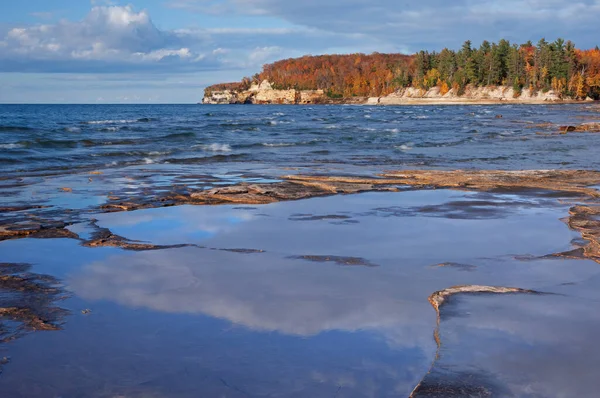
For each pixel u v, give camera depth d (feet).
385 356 13.65
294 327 15.51
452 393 11.64
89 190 42.65
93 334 15.08
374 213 33.60
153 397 11.82
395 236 27.27
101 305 17.46
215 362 13.34
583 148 82.58
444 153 76.07
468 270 21.26
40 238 26.91
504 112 268.62
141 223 30.66
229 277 20.43
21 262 22.65
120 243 25.84
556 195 40.68
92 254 23.94
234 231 28.48
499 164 63.57
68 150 74.69
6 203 36.91
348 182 47.52
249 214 33.30
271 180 49.16
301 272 21.03
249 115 250.78
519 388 11.87
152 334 15.05
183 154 74.38
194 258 23.16
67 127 125.80
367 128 130.72
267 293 18.52
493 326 15.19
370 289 18.93
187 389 12.11
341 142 93.66
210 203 37.22
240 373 12.79
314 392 11.89
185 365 13.20
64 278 20.48
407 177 49.49
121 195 40.06
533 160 67.62
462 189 43.75
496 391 11.73
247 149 82.17
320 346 14.20
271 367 13.05
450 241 26.18
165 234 27.94
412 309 16.96
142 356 13.69
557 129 124.98
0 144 75.56
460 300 17.30
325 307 17.13
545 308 16.62
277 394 11.83
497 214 33.22
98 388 12.19
